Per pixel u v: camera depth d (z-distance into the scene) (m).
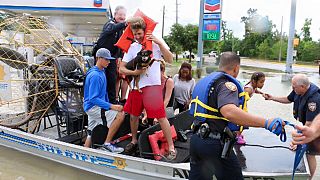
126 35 3.80
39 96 5.01
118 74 4.98
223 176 2.57
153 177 3.49
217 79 2.52
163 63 4.49
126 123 4.37
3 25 5.49
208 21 15.45
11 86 5.84
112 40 4.84
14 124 5.20
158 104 3.72
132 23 3.68
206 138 2.51
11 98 5.53
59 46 5.49
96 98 3.97
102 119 4.05
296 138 2.27
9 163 4.63
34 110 5.09
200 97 2.56
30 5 14.84
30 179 4.23
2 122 5.37
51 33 5.66
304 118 3.71
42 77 5.01
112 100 4.91
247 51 44.53
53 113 5.59
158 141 3.94
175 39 36.41
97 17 17.44
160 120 3.76
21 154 4.88
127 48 3.81
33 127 5.34
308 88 3.63
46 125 5.87
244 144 4.05
